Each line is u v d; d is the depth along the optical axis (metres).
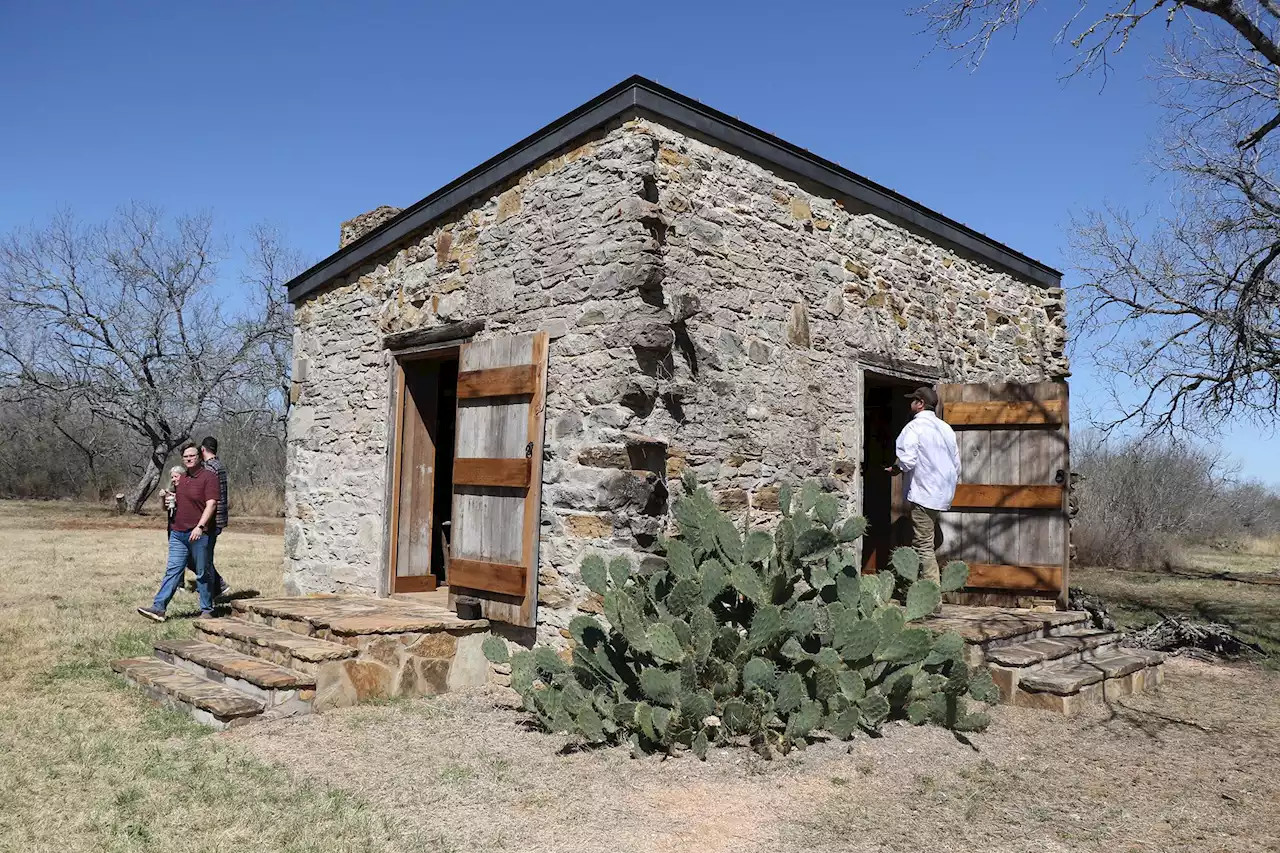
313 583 8.00
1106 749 4.71
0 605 7.95
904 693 4.86
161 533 16.83
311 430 8.27
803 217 6.64
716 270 5.89
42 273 21.02
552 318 5.83
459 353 6.98
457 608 5.99
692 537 5.05
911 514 6.43
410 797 3.85
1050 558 7.21
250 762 4.23
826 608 4.81
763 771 4.18
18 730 4.61
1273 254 8.74
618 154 5.50
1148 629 7.69
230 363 21.88
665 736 4.40
